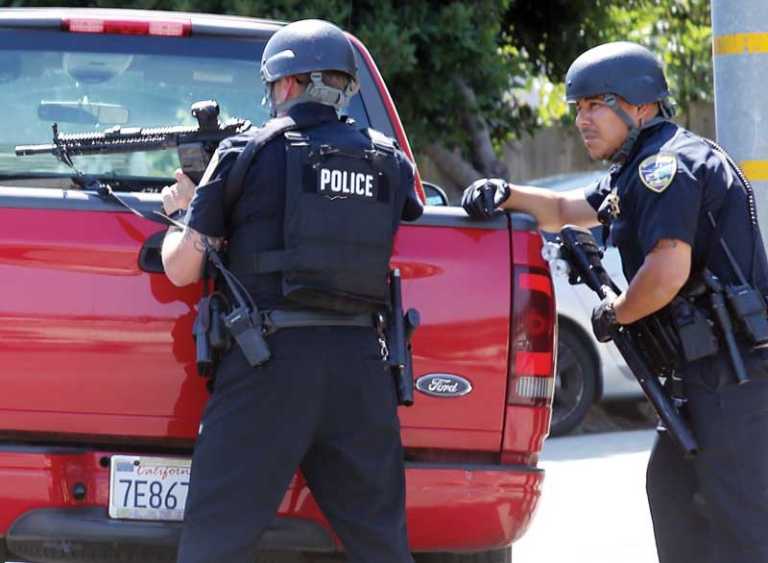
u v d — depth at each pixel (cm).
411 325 1700
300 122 1655
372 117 2111
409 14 4419
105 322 1731
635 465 3488
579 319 3809
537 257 1802
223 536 1594
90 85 2050
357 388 1633
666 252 1720
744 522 1761
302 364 1608
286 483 1623
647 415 4394
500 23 4981
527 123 5588
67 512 1714
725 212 1766
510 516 1759
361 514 1648
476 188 1789
